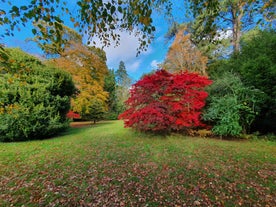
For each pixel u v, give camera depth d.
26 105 5.62
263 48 5.84
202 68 11.46
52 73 6.49
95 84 13.20
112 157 3.93
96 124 12.27
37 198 2.25
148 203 2.13
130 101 6.16
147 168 3.25
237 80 5.71
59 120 6.82
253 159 3.58
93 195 2.32
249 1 2.40
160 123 5.34
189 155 3.96
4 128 5.35
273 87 5.02
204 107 6.37
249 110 5.41
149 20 1.71
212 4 2.35
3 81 5.34
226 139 5.62
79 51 11.80
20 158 3.88
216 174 2.91
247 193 2.30
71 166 3.38
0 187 2.54
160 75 5.91
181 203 2.12
